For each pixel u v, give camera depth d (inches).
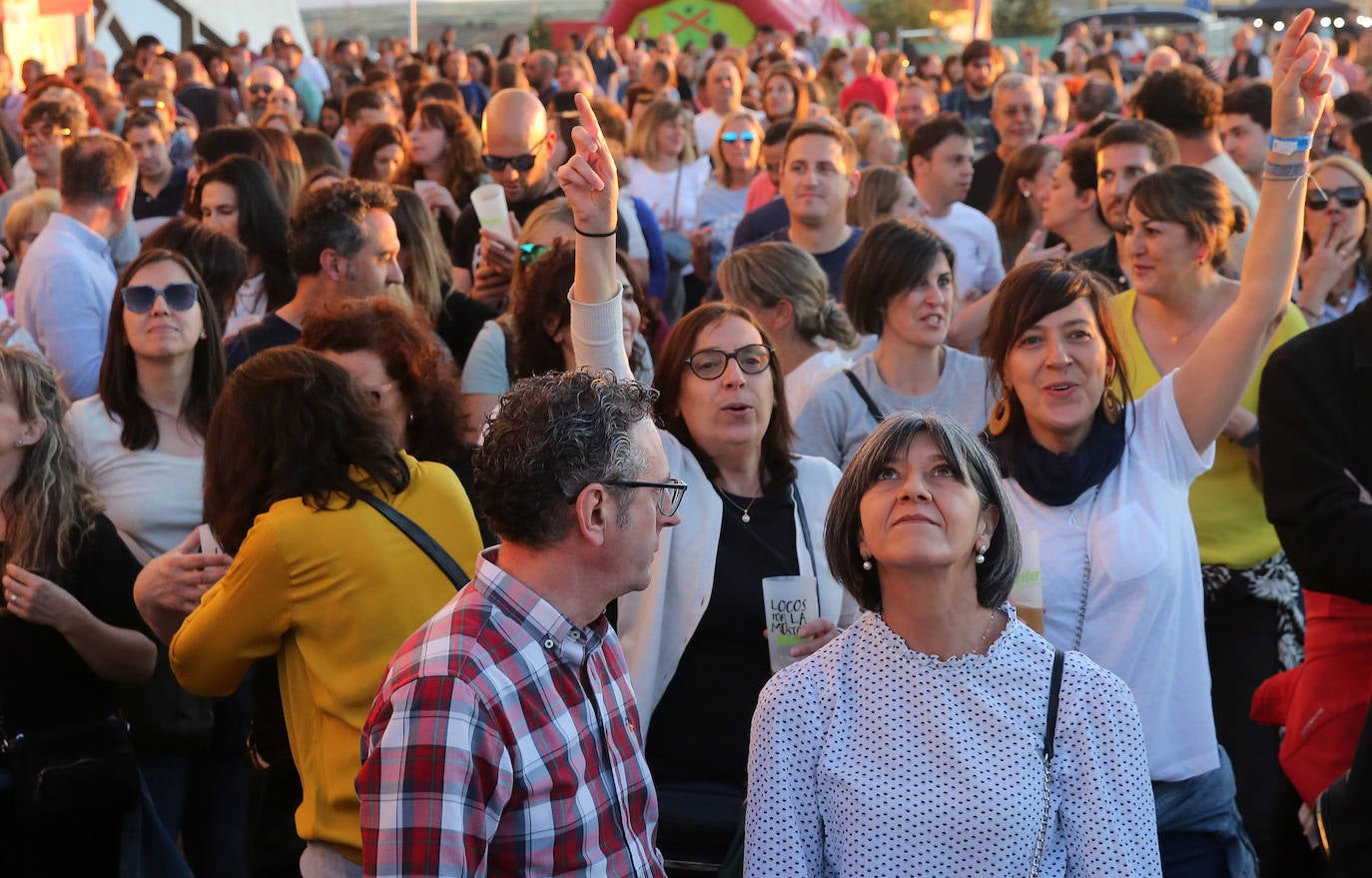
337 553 104.1
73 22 678.5
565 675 83.7
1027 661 91.1
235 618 105.1
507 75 471.5
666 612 124.0
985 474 92.6
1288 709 128.0
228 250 190.2
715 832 118.8
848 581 95.6
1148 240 157.5
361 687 103.3
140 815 131.6
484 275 209.5
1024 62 593.3
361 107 387.5
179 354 154.3
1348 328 123.0
